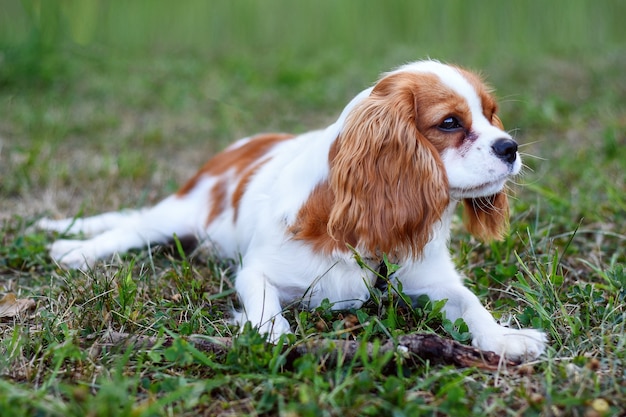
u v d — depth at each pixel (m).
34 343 2.74
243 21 12.66
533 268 3.52
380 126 3.06
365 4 12.67
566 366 2.56
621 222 4.08
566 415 2.29
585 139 6.13
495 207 3.53
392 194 3.05
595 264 3.62
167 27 12.32
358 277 3.16
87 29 11.10
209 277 3.64
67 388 2.24
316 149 3.26
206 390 2.43
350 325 2.87
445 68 3.25
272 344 2.65
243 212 3.74
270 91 8.41
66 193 4.96
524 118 6.73
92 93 7.96
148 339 2.74
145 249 4.12
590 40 12.01
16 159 5.51
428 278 3.28
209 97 8.06
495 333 2.82
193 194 4.38
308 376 2.42
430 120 3.10
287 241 3.20
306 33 12.70
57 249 3.95
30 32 9.05
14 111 6.99
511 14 12.31
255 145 4.34
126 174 5.31
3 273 3.73
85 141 6.35
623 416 2.31
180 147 6.43
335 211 3.05
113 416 2.13
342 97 8.06
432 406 2.31
